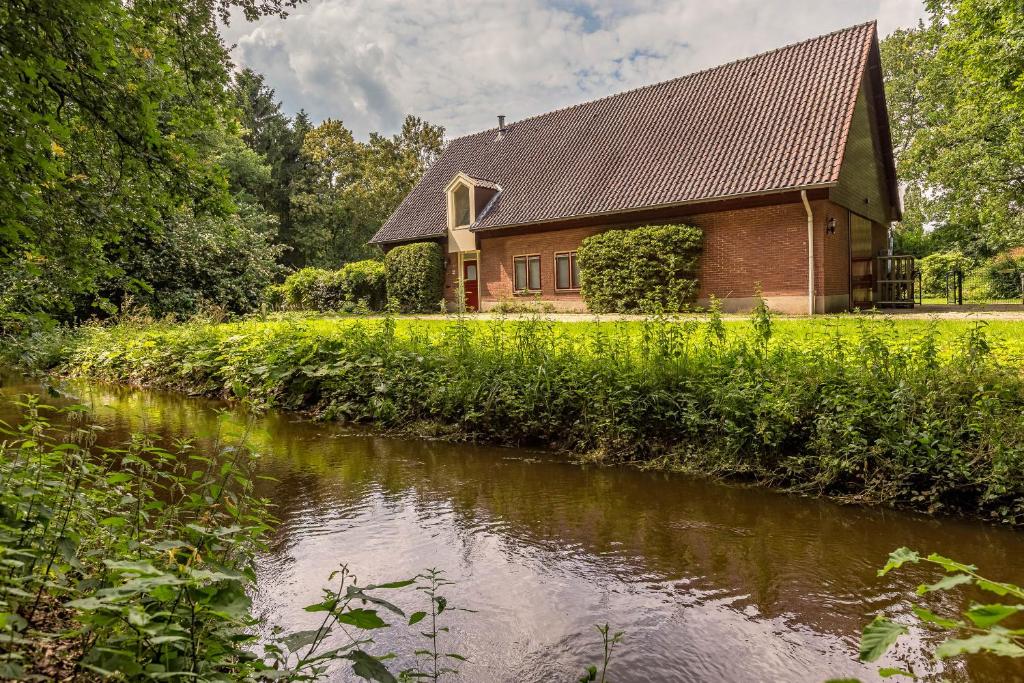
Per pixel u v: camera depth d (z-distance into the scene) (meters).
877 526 4.51
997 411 4.72
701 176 17.30
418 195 26.69
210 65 4.67
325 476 5.90
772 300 16.08
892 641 1.07
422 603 3.39
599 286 18.50
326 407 8.91
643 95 22.06
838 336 6.43
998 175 22.80
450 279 24.09
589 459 6.32
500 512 4.90
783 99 17.70
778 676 2.73
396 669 2.75
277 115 44.47
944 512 4.69
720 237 16.89
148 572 1.51
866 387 5.33
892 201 21.91
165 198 4.64
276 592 3.51
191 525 2.01
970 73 16.61
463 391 7.53
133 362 12.55
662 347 6.75
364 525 4.62
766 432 5.45
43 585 2.10
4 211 3.70
